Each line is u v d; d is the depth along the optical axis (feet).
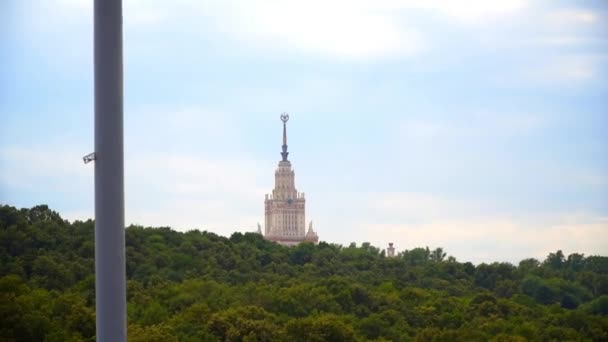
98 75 144.15
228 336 514.68
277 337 518.78
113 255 143.23
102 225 143.54
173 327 512.22
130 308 563.07
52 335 441.27
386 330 574.56
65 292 575.79
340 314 621.31
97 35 144.46
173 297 623.36
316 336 516.73
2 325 447.01
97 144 144.25
